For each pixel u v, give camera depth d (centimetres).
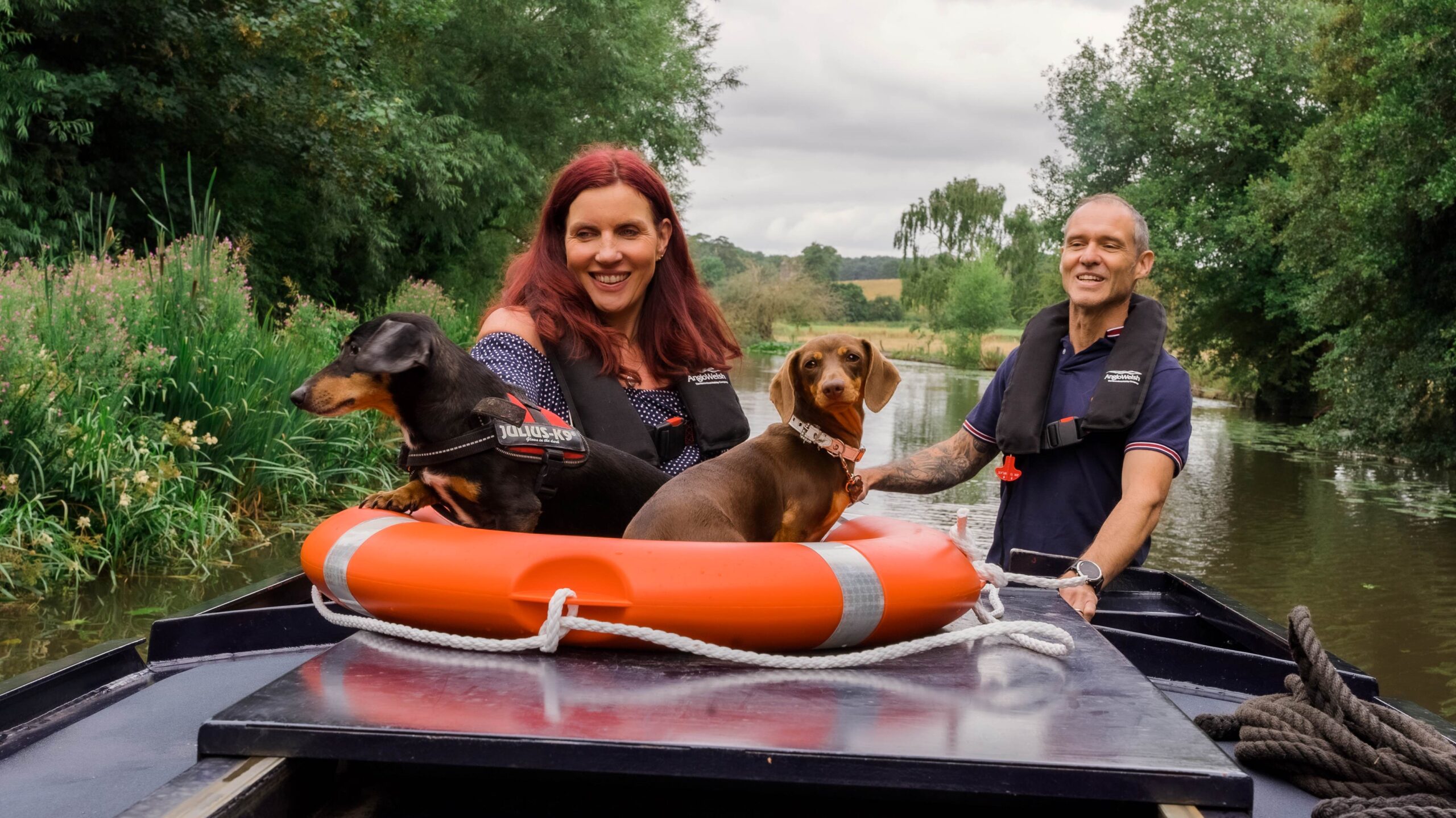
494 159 1891
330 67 1376
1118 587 346
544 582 160
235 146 1386
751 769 117
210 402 768
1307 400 2564
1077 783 115
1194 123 2461
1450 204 1407
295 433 841
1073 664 158
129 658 212
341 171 1410
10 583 571
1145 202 2572
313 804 131
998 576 187
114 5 1197
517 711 129
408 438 235
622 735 121
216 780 115
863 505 1026
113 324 713
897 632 166
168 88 1245
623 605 155
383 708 129
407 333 228
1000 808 134
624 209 267
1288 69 2436
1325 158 1756
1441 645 643
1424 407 1608
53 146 1219
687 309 292
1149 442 322
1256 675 228
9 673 452
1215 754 119
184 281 834
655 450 269
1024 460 362
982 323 5156
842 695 140
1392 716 165
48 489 627
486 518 231
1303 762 165
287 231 1622
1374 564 866
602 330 271
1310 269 1847
